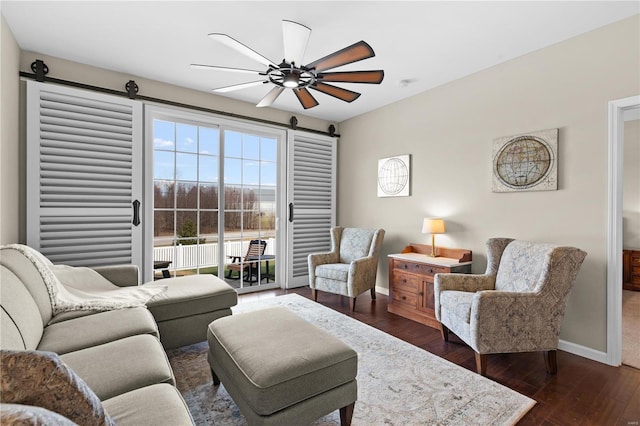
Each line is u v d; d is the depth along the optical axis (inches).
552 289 85.1
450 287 105.8
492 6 85.2
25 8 86.4
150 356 55.6
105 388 46.1
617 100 91.7
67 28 96.6
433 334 113.7
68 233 115.2
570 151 101.3
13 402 23.8
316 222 189.6
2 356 24.2
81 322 71.1
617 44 91.8
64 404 25.7
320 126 193.8
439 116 142.0
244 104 163.2
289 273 177.0
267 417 52.9
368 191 179.3
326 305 147.3
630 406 72.1
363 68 124.0
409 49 109.1
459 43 105.0
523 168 111.8
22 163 108.4
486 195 124.2
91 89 121.3
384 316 133.1
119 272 104.7
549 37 101.1
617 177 92.3
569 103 101.6
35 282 72.1
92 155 119.6
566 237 102.0
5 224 93.1
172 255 143.7
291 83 93.5
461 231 132.9
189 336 94.6
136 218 128.4
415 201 153.1
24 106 108.8
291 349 60.8
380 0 82.7
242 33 99.0
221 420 65.6
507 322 83.8
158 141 140.6
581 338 98.4
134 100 129.0
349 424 62.6
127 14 89.4
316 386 57.1
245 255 166.7
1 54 88.7
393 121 164.4
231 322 74.6
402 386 78.8
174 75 131.2
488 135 123.5
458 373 85.6
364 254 158.7
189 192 148.6
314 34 98.7
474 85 128.6
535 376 85.1
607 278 93.3
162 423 38.7
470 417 67.2
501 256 107.8
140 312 78.8
